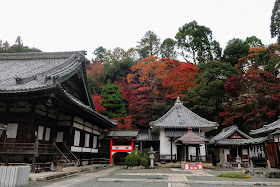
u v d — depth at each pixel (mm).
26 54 20000
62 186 8422
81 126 18109
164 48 52375
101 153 23844
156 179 10336
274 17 31859
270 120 27719
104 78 45656
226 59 42531
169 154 22266
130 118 31531
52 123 15156
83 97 19891
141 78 35688
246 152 22109
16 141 11648
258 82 27984
